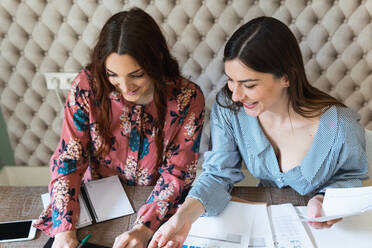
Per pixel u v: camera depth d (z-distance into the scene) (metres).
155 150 1.18
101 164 1.24
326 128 1.02
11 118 1.65
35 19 1.37
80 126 1.13
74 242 0.93
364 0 1.22
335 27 1.29
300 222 0.95
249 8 1.28
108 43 0.93
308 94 1.02
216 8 1.29
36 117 1.64
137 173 1.23
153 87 1.09
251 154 1.14
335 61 1.37
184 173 1.17
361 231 0.91
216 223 0.96
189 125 1.16
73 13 1.34
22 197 1.08
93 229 0.97
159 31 1.02
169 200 1.05
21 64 1.48
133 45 0.92
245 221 0.96
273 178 1.17
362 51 1.32
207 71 1.44
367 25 1.26
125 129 1.15
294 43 0.92
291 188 1.09
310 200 1.00
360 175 1.09
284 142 1.10
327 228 0.92
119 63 0.95
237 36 0.89
